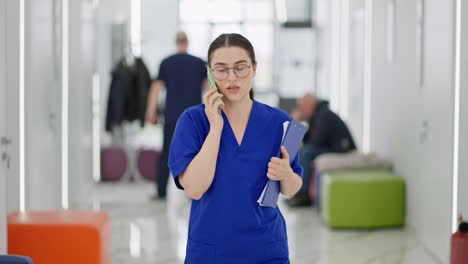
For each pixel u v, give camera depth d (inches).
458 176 245.0
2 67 189.8
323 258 269.4
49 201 289.9
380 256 272.5
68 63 339.6
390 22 354.3
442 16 259.4
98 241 204.7
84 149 380.8
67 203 332.5
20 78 250.2
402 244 293.0
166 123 384.5
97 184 477.7
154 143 666.8
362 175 336.5
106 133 504.1
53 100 299.1
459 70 243.1
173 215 358.6
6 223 194.1
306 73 649.0
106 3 508.1
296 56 649.0
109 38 514.3
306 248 287.3
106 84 508.4
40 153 271.1
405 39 322.7
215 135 119.4
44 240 203.8
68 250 204.1
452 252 213.2
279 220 128.2
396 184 327.0
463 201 238.5
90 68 406.3
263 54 693.3
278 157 125.0
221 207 123.0
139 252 277.7
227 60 120.0
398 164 342.3
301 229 328.2
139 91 479.2
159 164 404.5
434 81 272.8
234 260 123.9
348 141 393.4
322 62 619.2
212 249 123.6
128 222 340.5
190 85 379.2
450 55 249.0
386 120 367.2
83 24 379.2
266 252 124.7
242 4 692.1
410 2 312.2
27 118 252.1
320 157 370.0
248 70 121.0
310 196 393.1
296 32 649.0
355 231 322.0
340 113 521.0
